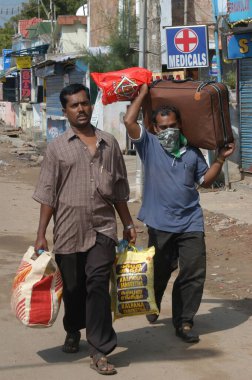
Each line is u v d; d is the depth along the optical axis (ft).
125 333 18.51
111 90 17.42
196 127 16.99
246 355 16.80
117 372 15.58
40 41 125.18
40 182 15.75
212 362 16.29
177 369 15.83
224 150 17.29
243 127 46.52
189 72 58.65
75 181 15.53
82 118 15.49
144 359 16.47
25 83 132.05
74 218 15.52
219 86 17.07
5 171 64.08
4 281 24.32
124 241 16.69
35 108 117.19
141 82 17.34
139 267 16.30
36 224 36.65
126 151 73.77
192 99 16.92
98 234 15.62
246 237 30.91
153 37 45.62
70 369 15.80
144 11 40.75
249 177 46.52
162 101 17.37
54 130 97.71
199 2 71.05
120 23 72.18
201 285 17.51
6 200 44.55
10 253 29.45
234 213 37.01
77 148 15.57
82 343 17.71
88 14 90.38
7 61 166.09
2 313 20.45
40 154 81.41
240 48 44.91
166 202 17.30
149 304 16.31
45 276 15.28
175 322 17.89
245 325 19.27
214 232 32.89
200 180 17.53
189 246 17.26
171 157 17.26
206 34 41.04
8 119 159.63
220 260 27.71
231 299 22.20
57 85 95.45
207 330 18.75
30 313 15.20
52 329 18.98
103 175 15.67
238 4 42.42
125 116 17.31
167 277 18.10
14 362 16.30
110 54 71.00
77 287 16.14
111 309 16.24
